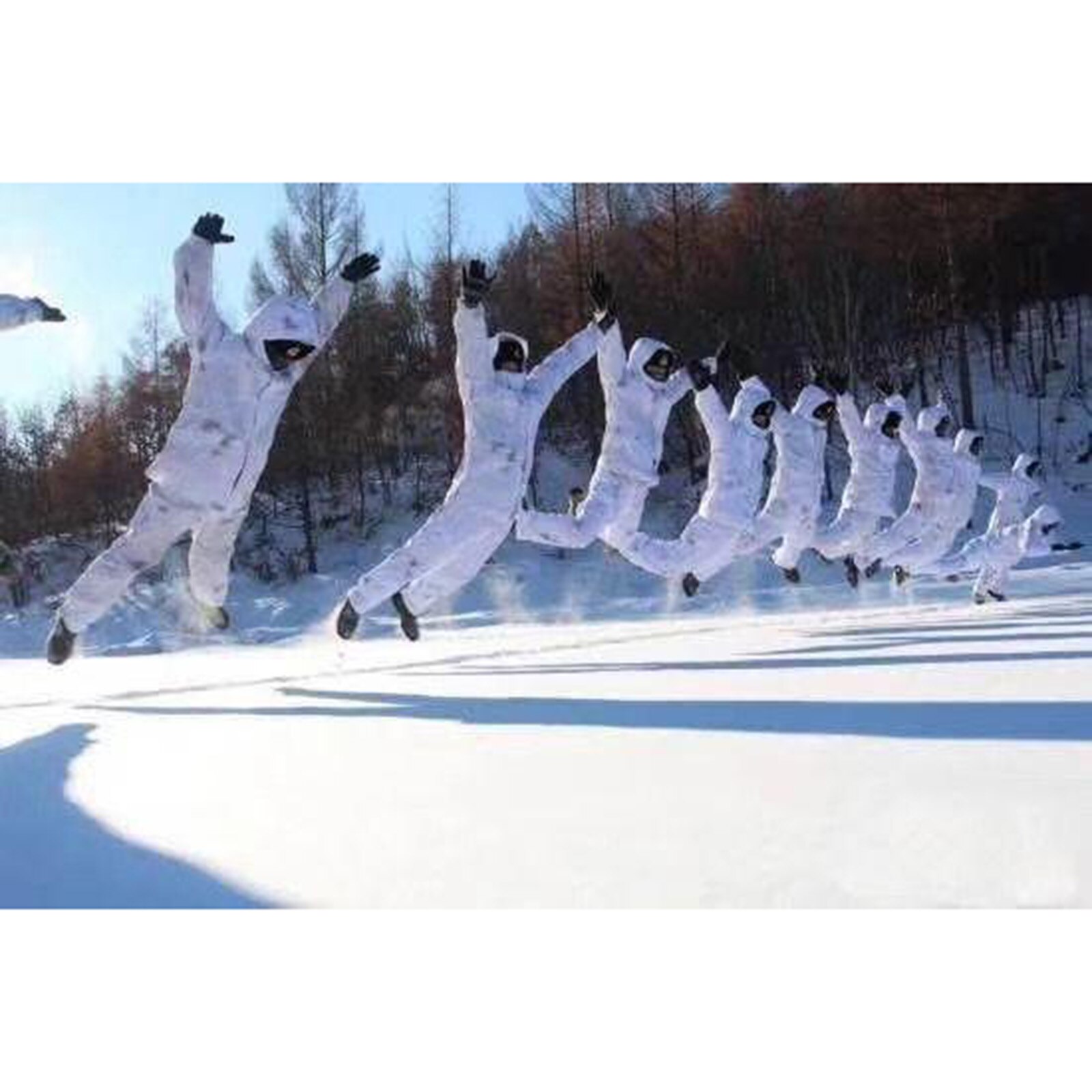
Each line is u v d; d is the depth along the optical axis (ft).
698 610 75.31
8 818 13.99
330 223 110.11
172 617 89.76
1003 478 58.85
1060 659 24.16
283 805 14.01
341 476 120.26
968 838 11.30
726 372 110.32
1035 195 130.21
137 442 122.52
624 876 10.96
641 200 124.36
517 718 19.66
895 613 51.29
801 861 11.07
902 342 127.65
